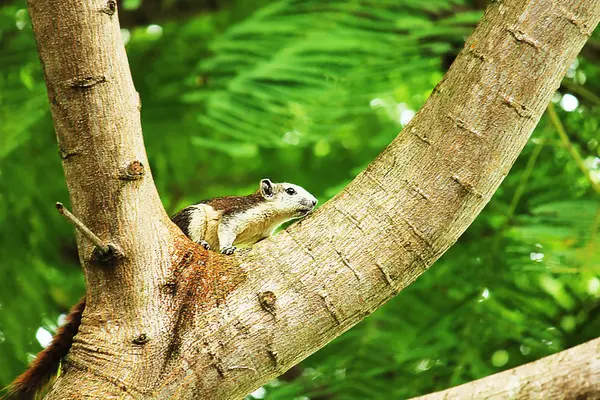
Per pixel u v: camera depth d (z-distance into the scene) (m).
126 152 6.04
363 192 6.20
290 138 12.00
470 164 6.05
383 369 11.76
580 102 14.08
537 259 11.80
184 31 16.33
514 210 12.80
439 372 11.66
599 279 12.55
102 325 5.99
